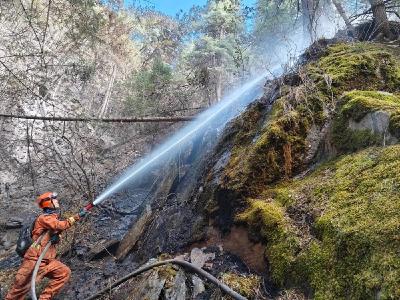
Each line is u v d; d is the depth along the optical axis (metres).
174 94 8.86
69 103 8.38
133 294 3.51
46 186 8.58
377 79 4.57
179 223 4.61
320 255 2.58
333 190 3.06
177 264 3.52
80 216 4.58
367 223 2.41
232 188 3.89
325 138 3.89
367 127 3.42
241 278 3.08
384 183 2.69
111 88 12.09
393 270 2.00
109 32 14.41
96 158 8.12
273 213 3.26
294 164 3.96
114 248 5.55
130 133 9.31
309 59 6.18
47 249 4.17
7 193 8.76
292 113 4.20
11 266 6.18
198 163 5.92
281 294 2.74
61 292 4.58
